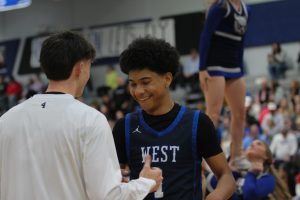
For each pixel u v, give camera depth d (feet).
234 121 17.51
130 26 88.43
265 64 78.54
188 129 11.34
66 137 9.97
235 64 17.22
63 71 10.36
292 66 76.33
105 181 9.70
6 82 84.99
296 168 47.06
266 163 17.25
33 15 95.40
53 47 10.34
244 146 26.37
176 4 85.81
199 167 11.50
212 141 11.37
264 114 57.88
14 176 10.22
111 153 9.98
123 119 11.98
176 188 11.14
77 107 10.25
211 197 11.21
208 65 16.79
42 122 10.21
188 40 84.38
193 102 69.77
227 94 17.44
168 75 11.44
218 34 16.71
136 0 88.38
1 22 97.60
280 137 49.49
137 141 11.57
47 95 10.48
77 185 9.96
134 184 9.95
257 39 78.89
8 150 10.39
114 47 89.40
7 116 10.65
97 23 91.15
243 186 16.89
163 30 85.97
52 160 10.01
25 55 95.14
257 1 79.36
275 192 17.95
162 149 11.32
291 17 77.66
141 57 11.20
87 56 10.62
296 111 55.72
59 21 93.81
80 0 92.32
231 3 16.61
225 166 11.60
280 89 64.18
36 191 9.96
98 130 9.95
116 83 81.30
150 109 11.51
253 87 72.84
